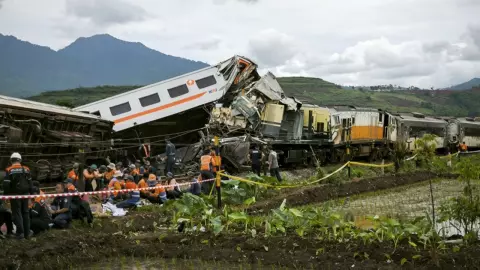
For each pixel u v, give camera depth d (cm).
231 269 1076
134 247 1216
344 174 2781
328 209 1625
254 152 2708
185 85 3250
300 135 3706
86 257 1145
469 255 1064
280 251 1158
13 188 1188
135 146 3127
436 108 18838
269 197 2102
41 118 2172
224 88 3291
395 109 15475
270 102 3456
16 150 1956
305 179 2866
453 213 1280
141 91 3206
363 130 4356
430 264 1044
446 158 3722
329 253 1129
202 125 3434
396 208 1848
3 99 2084
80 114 2561
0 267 1026
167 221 1481
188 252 1180
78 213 1395
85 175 1883
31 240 1189
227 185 2023
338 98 15762
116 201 1836
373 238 1184
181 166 2938
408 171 3105
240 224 1373
